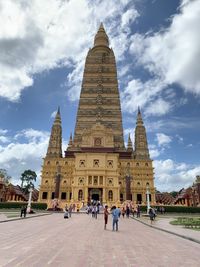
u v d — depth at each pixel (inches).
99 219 1807.3
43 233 896.9
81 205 3585.1
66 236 835.4
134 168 4645.7
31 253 541.3
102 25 6235.2
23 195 5403.5
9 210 2970.0
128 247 654.5
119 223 1519.4
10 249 583.2
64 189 4527.6
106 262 478.3
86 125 4980.3
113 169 4188.0
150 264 471.2
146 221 1665.8
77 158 4266.7
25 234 855.1
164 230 1090.1
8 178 5073.8
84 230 1045.8
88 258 509.4
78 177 4165.8
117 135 4933.6
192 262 494.6
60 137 5236.2
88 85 5339.6
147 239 818.2
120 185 4544.8
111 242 735.1
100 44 5812.0
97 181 4089.6
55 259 490.9
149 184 4554.6
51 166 4685.0
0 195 4141.2
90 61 5605.3
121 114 5123.0
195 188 4013.3
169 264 474.9
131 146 5561.0
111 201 3944.4
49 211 2960.1
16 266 429.4
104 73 5452.8
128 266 451.2
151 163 4685.0
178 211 3238.2
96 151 4439.0
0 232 893.2
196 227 1224.8
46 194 4552.2
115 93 5260.8
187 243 740.7
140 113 5349.4
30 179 6648.6
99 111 5029.5
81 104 5167.3
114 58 5634.8
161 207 3107.8
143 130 5147.6
